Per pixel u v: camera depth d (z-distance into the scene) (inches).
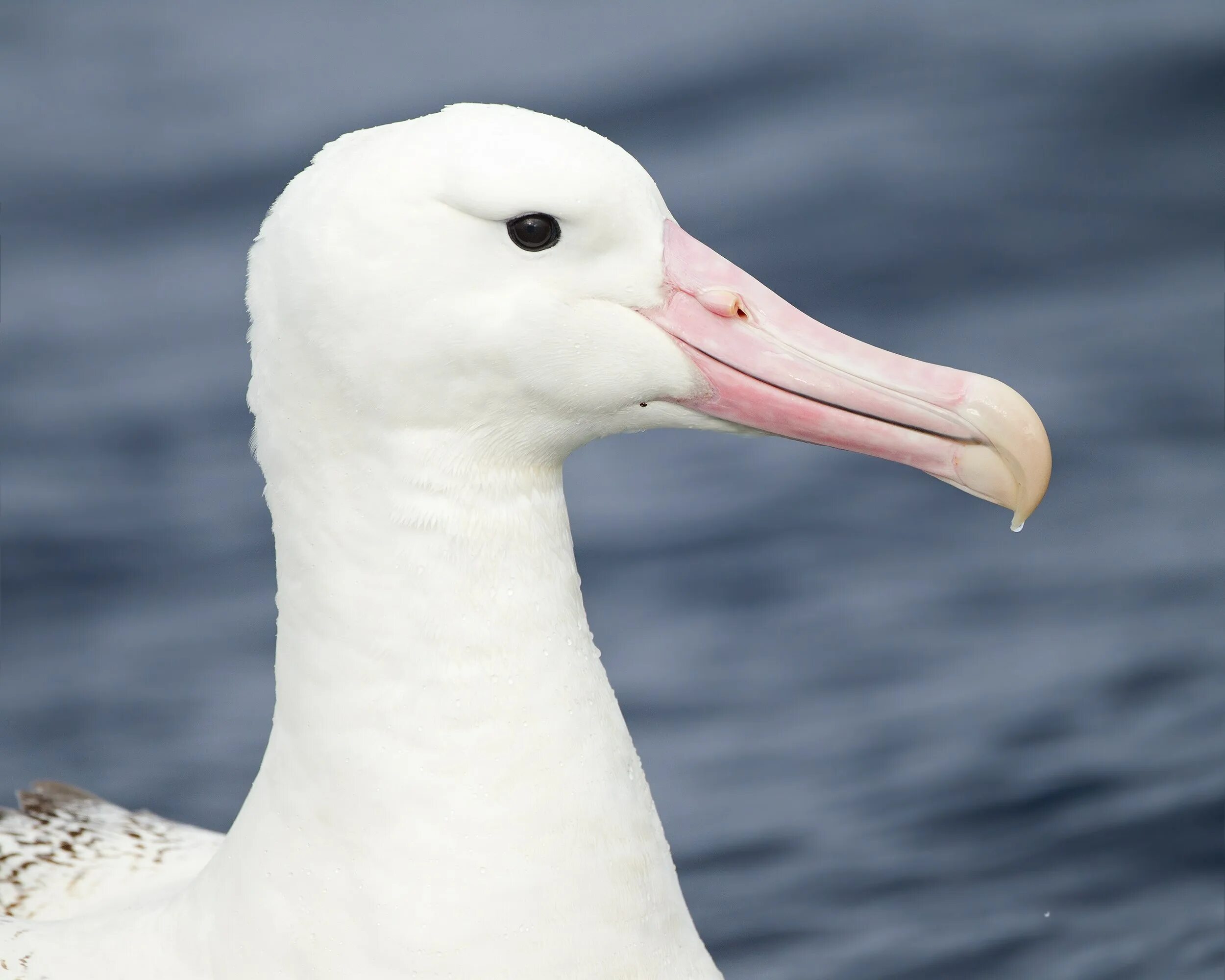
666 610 561.3
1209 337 657.6
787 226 730.8
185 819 488.4
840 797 478.9
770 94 807.7
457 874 270.2
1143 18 829.2
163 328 716.0
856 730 504.7
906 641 538.6
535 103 805.9
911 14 852.0
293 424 272.1
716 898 444.8
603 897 276.4
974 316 680.4
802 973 416.5
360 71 848.3
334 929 273.9
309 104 828.6
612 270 275.6
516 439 275.9
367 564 271.1
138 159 811.4
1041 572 562.3
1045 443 275.1
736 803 480.4
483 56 848.3
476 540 272.4
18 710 538.6
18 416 669.3
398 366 266.7
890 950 421.7
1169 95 786.8
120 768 511.2
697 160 775.1
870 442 281.1
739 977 416.5
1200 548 562.9
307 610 275.1
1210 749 475.5
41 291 739.4
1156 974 404.2
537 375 272.1
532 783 272.4
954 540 582.6
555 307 271.4
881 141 776.9
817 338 281.0
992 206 736.3
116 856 357.7
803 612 555.8
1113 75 799.1
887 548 581.0
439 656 270.7
